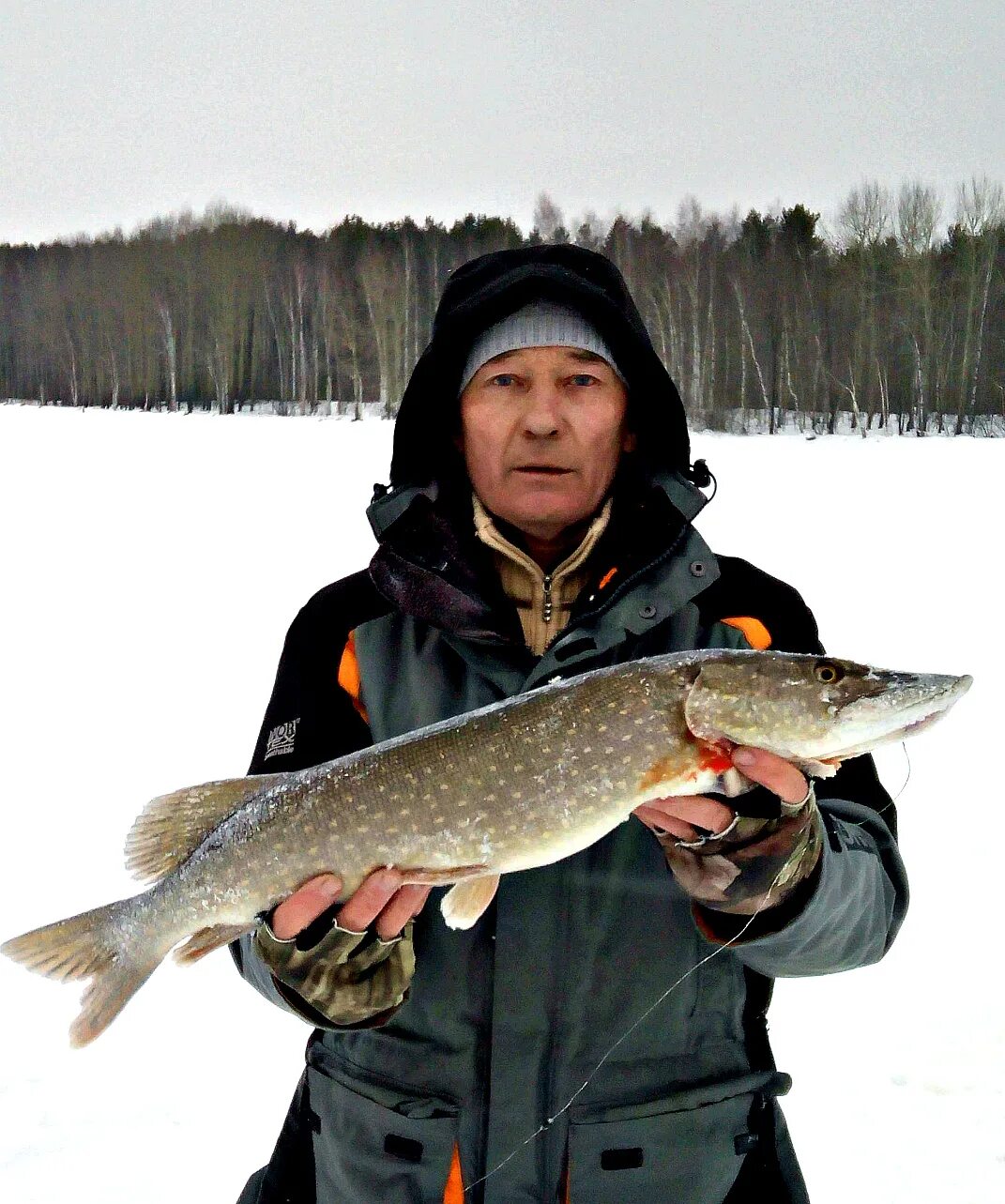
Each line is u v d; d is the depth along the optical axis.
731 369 38.69
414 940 1.93
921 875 5.00
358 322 46.22
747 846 1.67
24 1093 3.65
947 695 1.80
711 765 1.82
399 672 2.07
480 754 1.87
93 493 16.83
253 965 2.02
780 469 19.81
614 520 2.14
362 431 29.73
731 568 2.19
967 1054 3.79
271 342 49.31
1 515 14.63
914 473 19.09
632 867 1.92
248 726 6.84
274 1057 3.89
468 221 50.66
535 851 1.85
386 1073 1.89
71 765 6.21
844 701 1.81
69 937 2.07
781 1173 1.89
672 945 1.89
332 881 1.82
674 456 2.18
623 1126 1.81
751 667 1.84
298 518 14.61
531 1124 1.82
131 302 50.81
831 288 38.38
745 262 39.94
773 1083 1.92
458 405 2.28
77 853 5.14
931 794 5.82
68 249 55.88
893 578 10.41
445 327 2.17
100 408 47.72
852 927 1.78
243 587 10.69
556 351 2.07
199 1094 3.66
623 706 1.85
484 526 2.12
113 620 9.40
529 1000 1.85
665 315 39.56
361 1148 1.87
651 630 2.08
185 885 2.00
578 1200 1.80
